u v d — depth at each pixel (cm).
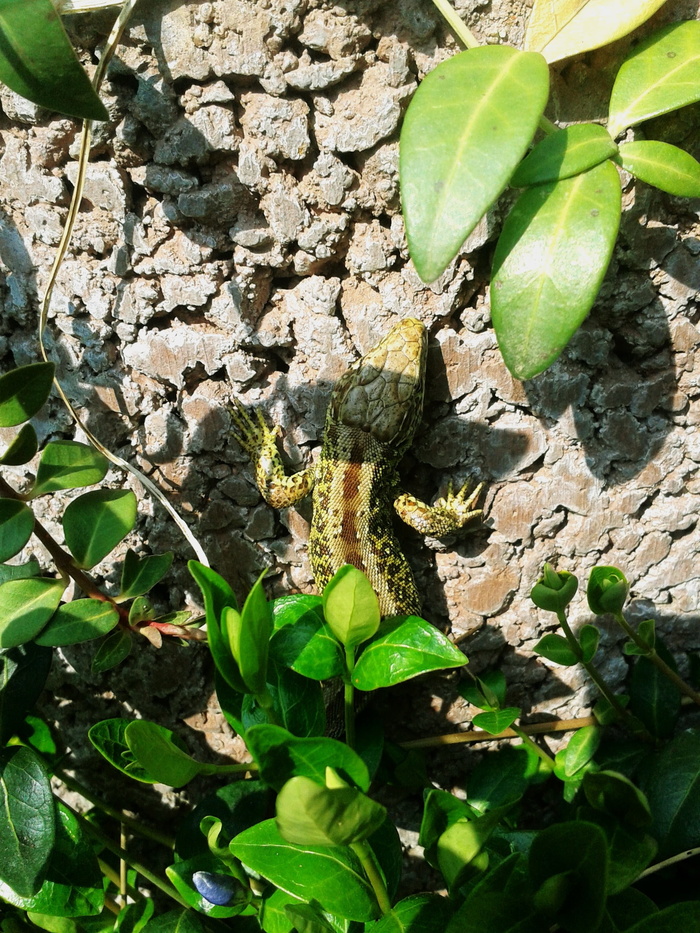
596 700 15
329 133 12
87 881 12
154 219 13
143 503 14
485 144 10
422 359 13
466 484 14
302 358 14
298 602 11
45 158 12
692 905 9
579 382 13
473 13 11
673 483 14
